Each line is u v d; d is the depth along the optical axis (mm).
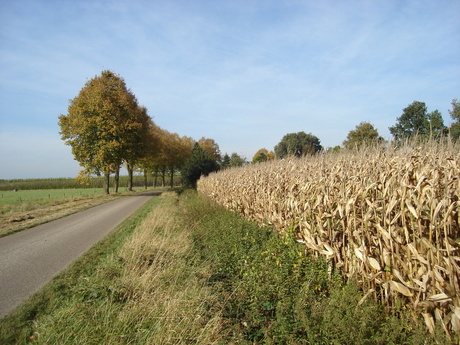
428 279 3789
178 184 91938
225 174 20906
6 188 65750
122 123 35125
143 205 23453
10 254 8883
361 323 3811
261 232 8531
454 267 3598
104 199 30094
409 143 6047
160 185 90188
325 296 4891
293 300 4805
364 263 4719
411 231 4258
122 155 35875
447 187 3785
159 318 4375
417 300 3811
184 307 4758
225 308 5211
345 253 5320
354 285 4656
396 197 4395
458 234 3861
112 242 10141
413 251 3984
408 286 3928
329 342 3820
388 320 3990
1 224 14438
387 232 4379
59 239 10867
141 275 6074
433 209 3854
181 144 62906
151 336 4055
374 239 4629
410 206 4031
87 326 4227
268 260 6332
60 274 6906
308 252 6328
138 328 4266
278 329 4277
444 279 3787
